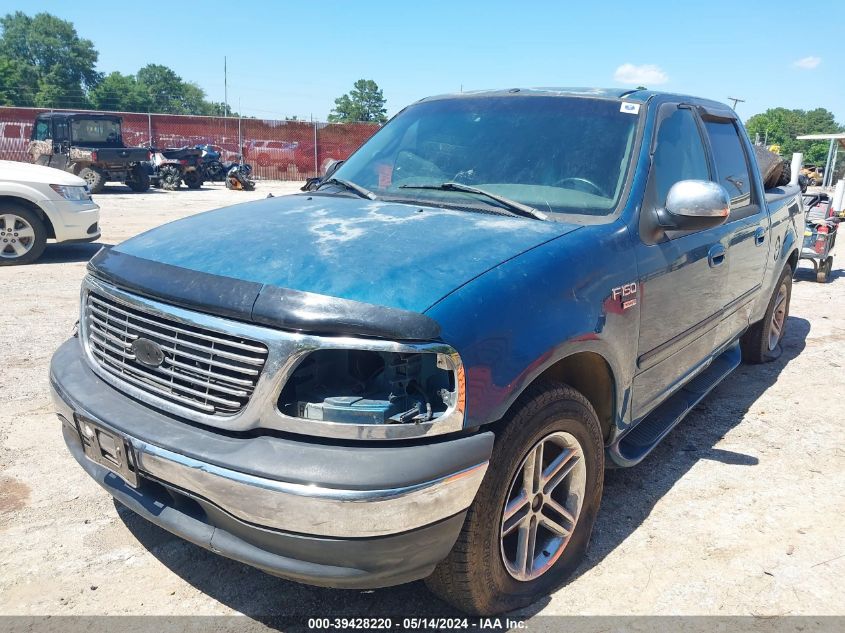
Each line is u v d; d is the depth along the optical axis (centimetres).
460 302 222
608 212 305
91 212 951
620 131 336
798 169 647
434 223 277
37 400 448
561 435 264
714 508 346
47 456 377
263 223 281
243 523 212
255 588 277
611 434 305
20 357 526
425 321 212
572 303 256
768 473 384
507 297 233
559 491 287
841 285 930
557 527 278
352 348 208
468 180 334
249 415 215
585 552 298
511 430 236
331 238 256
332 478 201
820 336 671
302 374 217
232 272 233
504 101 376
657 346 325
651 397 336
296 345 209
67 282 803
